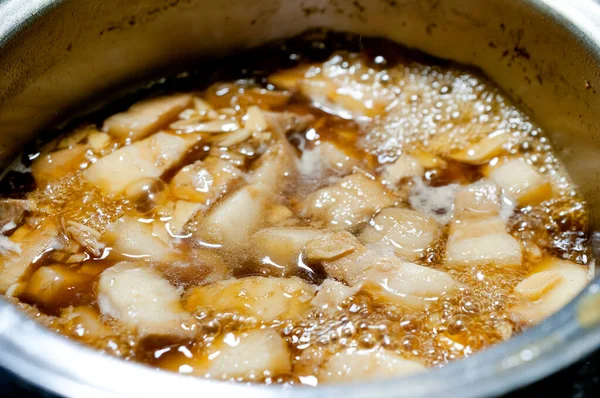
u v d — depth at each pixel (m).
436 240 0.43
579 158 0.45
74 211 0.43
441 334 0.39
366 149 0.47
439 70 0.50
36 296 0.41
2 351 0.34
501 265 0.42
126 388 0.34
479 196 0.45
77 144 0.46
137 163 0.45
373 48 0.51
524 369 0.34
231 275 0.42
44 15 0.44
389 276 0.41
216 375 0.38
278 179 0.45
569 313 0.35
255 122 0.47
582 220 0.44
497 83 0.49
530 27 0.45
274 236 0.42
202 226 0.43
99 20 0.46
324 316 0.40
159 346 0.39
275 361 0.38
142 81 0.49
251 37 0.50
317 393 0.33
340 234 0.42
